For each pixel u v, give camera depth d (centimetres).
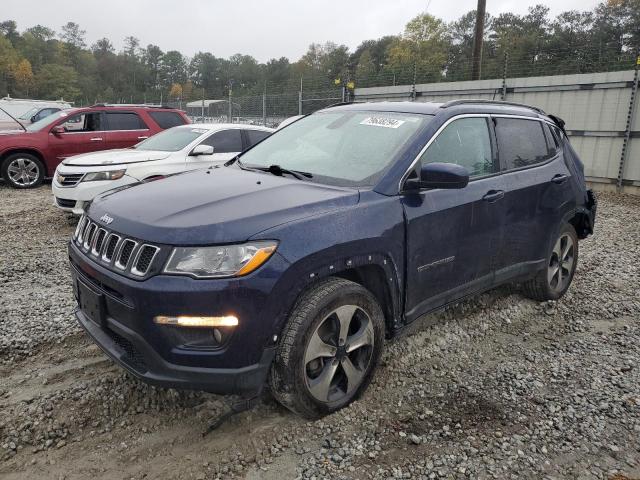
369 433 291
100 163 752
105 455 270
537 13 7025
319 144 386
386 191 323
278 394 284
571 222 520
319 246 277
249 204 289
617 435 296
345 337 299
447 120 372
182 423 296
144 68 14012
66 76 11450
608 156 1248
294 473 259
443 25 6606
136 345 265
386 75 1894
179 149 816
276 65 11888
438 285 357
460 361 381
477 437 291
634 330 445
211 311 254
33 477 253
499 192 392
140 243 265
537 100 1338
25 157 1160
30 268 572
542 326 449
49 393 322
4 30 13988
